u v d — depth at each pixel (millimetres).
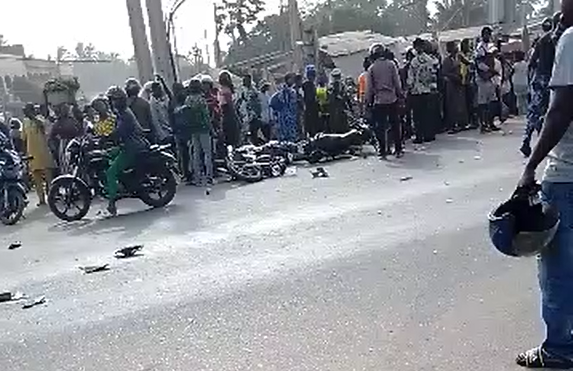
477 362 4125
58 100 16312
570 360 3877
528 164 3510
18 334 5395
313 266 6383
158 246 7977
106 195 10672
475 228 7203
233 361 4441
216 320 5207
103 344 4984
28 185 14211
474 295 5227
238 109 15750
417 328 4691
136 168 10633
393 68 13156
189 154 13000
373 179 11117
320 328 4836
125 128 10578
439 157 12641
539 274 3855
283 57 40125
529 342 4332
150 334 5070
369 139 15680
